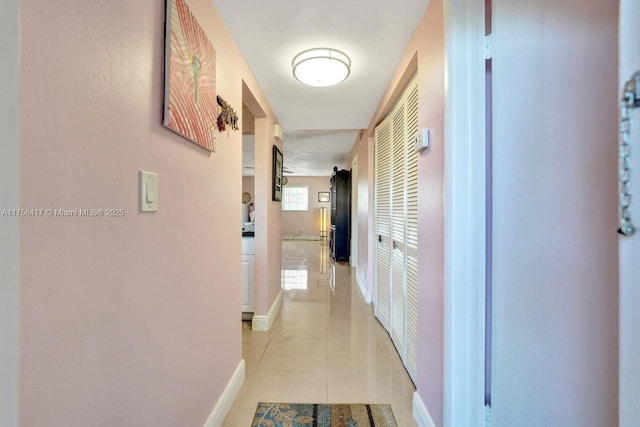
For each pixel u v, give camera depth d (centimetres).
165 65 93
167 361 99
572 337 90
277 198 301
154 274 91
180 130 101
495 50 101
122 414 78
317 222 1019
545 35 92
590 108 85
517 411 100
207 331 130
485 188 109
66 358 61
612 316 83
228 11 139
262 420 146
